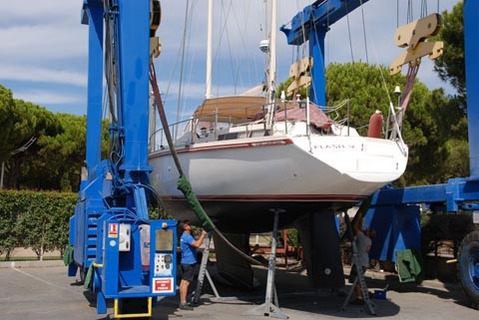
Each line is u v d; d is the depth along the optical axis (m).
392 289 9.54
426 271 10.40
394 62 8.53
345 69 20.61
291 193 6.97
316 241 8.06
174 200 9.05
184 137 8.82
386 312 7.25
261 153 6.87
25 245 13.30
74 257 8.27
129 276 5.76
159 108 7.05
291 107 8.57
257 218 8.19
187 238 7.33
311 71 10.66
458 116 13.05
